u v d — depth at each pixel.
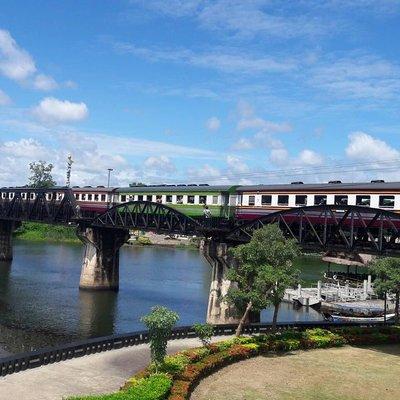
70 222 78.06
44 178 189.88
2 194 101.69
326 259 88.75
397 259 49.44
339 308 64.19
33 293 69.31
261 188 52.38
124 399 21.94
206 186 59.38
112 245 75.50
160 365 27.25
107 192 77.12
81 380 26.08
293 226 50.81
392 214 37.66
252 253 37.47
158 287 78.94
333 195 45.66
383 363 34.59
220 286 52.19
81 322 54.28
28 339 46.69
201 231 53.12
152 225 66.12
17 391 23.92
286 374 30.97
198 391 27.03
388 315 60.69
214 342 35.19
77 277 84.50
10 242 101.25
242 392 27.39
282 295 36.88
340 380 30.38
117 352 31.62
